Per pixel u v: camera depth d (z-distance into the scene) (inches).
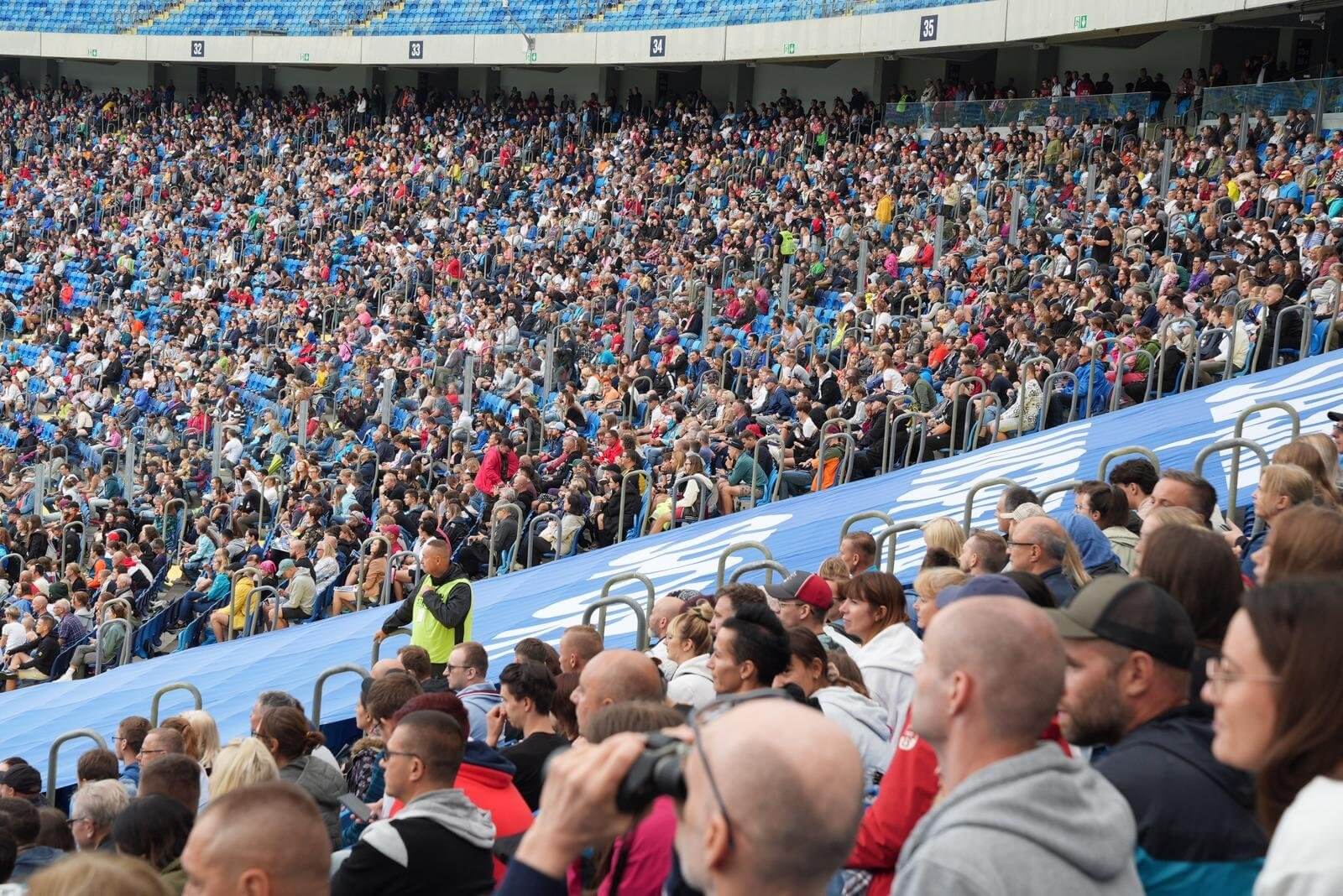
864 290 1002.7
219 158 1825.8
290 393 1053.8
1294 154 921.5
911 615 326.6
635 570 517.7
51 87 2144.4
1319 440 281.0
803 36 1492.4
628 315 986.1
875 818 148.0
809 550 464.1
